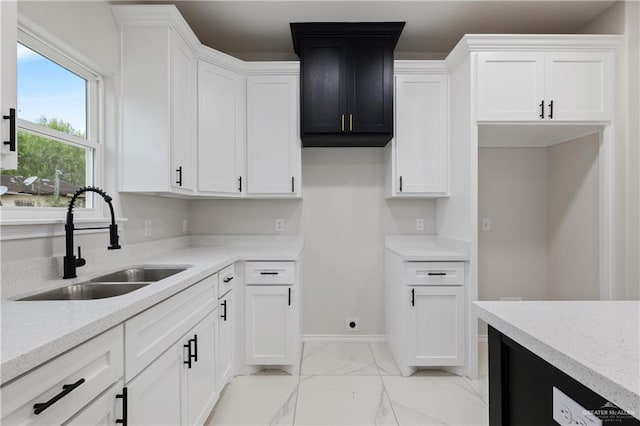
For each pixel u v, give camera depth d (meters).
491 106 2.29
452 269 2.32
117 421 1.02
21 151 1.48
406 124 2.64
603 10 2.42
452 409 1.97
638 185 2.18
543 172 2.98
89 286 1.53
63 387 0.81
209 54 2.43
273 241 3.02
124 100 2.04
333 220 3.04
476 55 2.30
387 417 1.90
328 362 2.60
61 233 1.56
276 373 2.40
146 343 1.19
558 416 0.71
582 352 0.66
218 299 1.97
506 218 2.99
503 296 2.99
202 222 3.03
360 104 2.57
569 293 2.71
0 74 0.98
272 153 2.66
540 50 2.29
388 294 2.89
